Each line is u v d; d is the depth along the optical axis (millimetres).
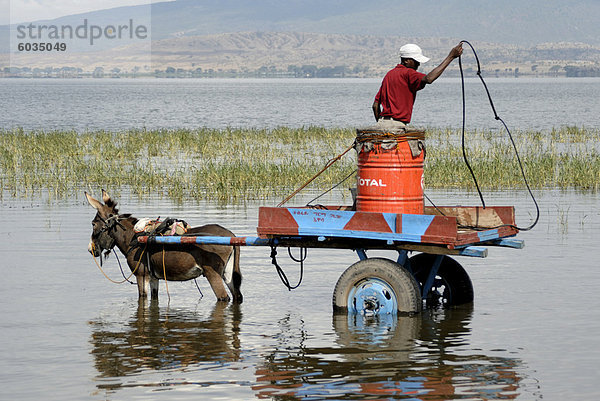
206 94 179500
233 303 13734
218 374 9992
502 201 24656
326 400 9031
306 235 12547
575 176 29250
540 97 150000
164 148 42656
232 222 20828
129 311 13289
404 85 12750
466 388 9359
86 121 75688
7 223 21625
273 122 73312
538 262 16484
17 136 46531
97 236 14445
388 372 9953
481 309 12992
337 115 87125
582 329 11719
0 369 10266
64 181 30047
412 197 12586
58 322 12570
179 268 13820
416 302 12516
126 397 9227
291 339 11469
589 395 9086
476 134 51219
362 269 12711
